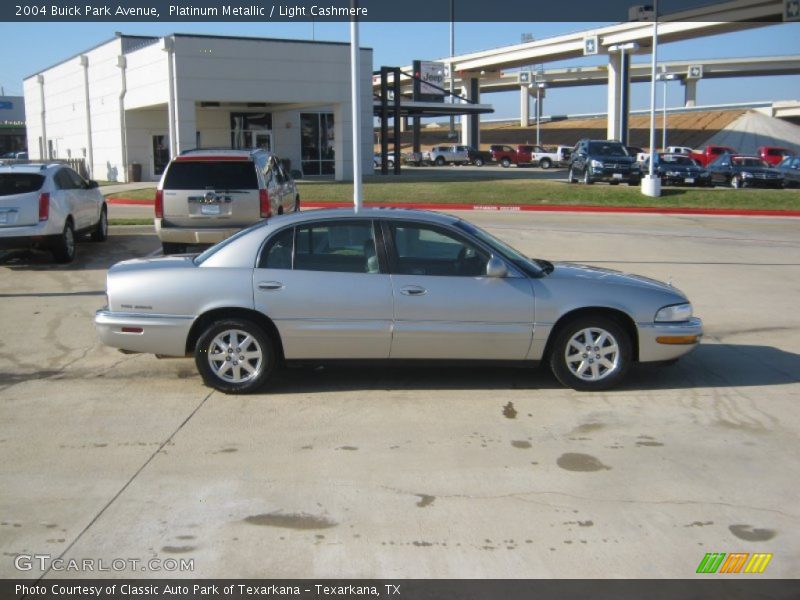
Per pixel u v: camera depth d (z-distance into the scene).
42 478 5.15
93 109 41.50
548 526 4.52
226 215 12.56
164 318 6.80
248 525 4.52
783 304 10.92
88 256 14.33
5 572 4.03
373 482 5.10
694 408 6.57
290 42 33.12
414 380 7.32
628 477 5.19
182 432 6.00
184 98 31.14
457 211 25.30
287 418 6.31
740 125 95.12
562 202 26.77
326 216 6.92
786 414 6.43
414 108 49.91
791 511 4.72
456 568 4.07
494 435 5.94
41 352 8.32
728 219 23.12
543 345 6.87
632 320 6.88
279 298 6.73
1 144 80.38
